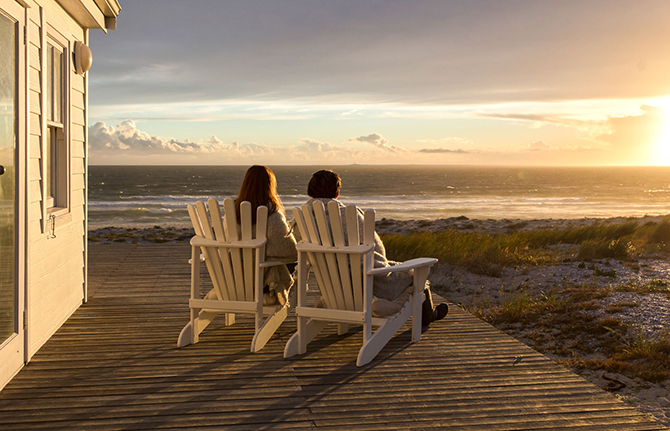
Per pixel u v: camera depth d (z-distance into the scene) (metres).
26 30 2.76
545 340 4.58
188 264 6.55
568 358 4.13
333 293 3.07
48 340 3.33
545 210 42.78
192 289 3.24
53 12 3.40
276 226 3.17
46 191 3.44
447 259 8.49
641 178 130.38
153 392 2.51
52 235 3.43
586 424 2.23
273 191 3.25
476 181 102.50
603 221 21.05
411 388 2.61
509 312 5.36
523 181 104.81
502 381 2.72
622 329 4.66
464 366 2.94
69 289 3.94
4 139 2.54
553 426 2.21
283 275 3.36
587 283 6.86
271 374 2.78
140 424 2.17
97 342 3.30
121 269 6.17
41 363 2.90
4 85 2.54
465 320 3.99
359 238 3.14
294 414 2.29
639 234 11.36
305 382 2.67
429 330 3.69
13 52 2.63
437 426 2.19
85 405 2.35
